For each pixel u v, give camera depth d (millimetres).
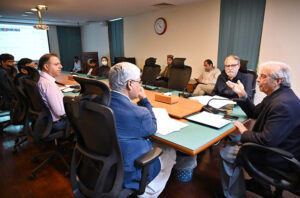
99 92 934
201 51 4703
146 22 5895
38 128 1678
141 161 971
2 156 2242
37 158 2125
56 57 1828
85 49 9133
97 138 941
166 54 5566
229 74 2107
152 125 1080
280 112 1088
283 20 3354
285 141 1146
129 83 1064
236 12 3906
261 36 3666
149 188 1226
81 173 1134
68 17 6406
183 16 4887
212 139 1131
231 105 1822
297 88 3365
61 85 3100
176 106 1737
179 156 1706
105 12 5586
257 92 3754
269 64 1217
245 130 1274
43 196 1617
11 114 2373
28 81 1619
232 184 1402
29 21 7207
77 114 948
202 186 1721
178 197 1589
